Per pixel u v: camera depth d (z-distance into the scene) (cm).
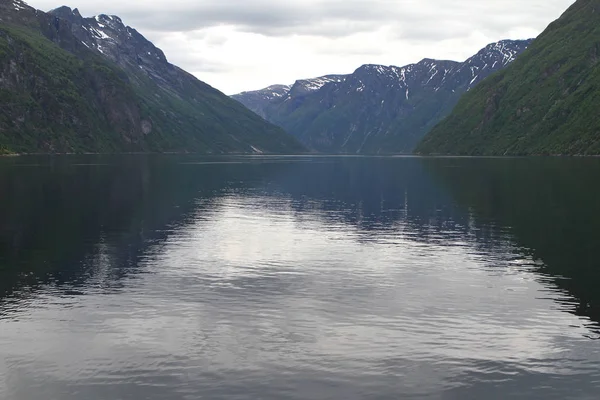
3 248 4875
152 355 2519
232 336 2755
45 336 2744
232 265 4325
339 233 5891
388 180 13725
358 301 3359
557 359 2502
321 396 2162
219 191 10656
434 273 4075
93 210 7388
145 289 3597
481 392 2200
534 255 4669
